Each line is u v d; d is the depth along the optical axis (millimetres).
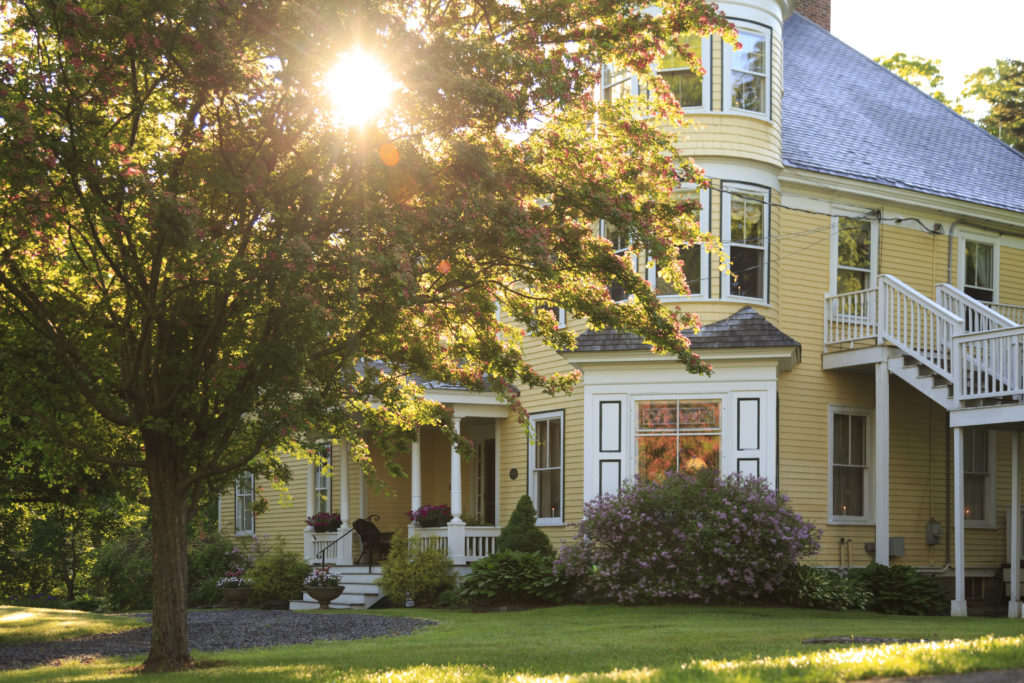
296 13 10023
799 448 21547
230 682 9875
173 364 11641
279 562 24875
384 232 10938
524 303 13445
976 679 7055
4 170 9953
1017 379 17719
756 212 21422
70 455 13195
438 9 12172
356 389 13375
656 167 12773
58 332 11648
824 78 26953
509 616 17656
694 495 18422
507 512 23469
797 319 22047
